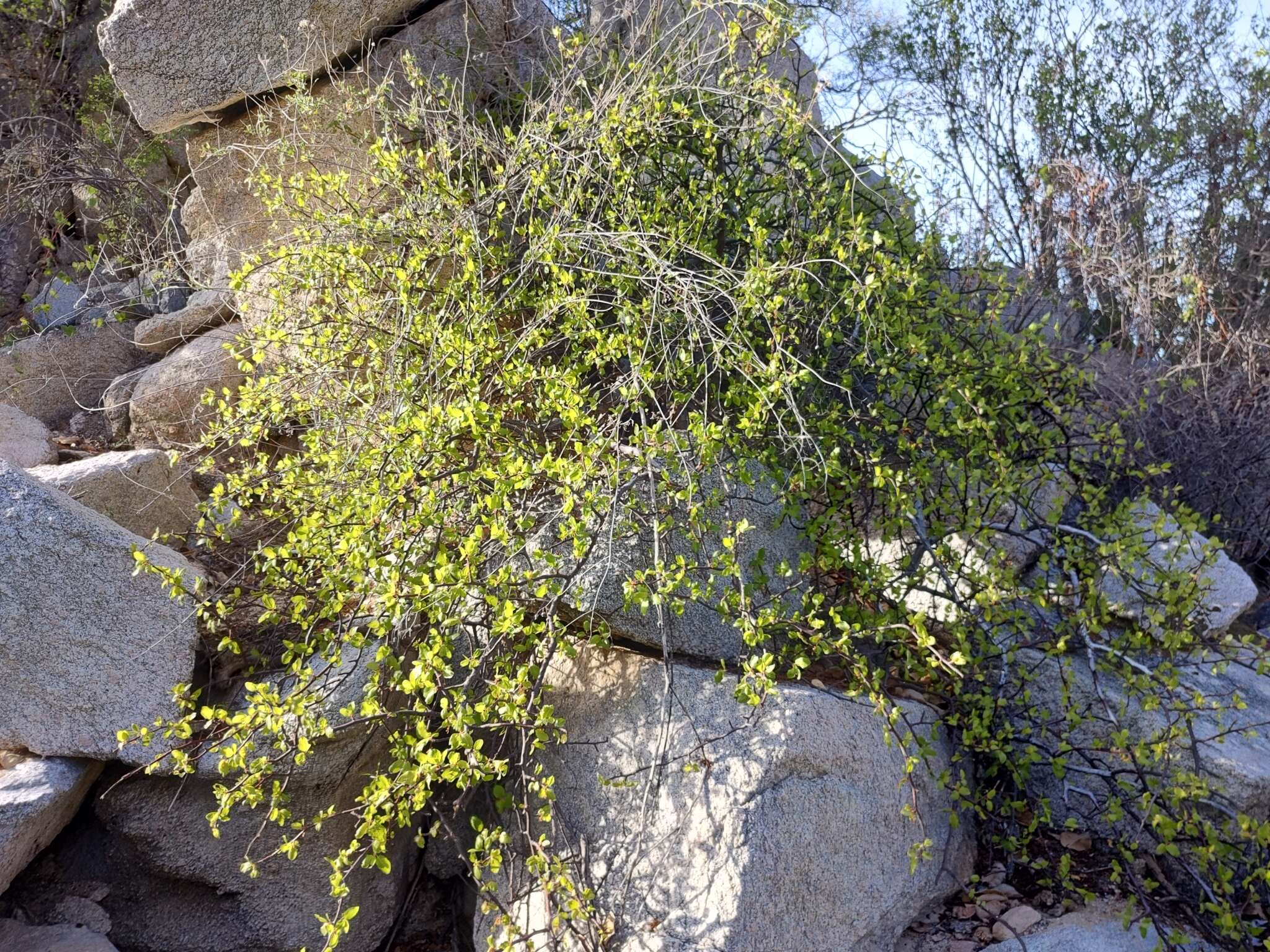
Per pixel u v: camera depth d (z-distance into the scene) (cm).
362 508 300
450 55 464
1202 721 362
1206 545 412
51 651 298
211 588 342
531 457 324
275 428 387
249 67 451
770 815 291
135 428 459
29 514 297
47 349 518
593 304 361
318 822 279
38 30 696
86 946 291
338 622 311
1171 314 557
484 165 396
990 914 328
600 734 325
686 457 306
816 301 372
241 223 473
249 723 270
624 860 302
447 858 352
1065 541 383
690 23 448
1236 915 296
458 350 325
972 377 365
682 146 388
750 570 350
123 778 290
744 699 282
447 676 273
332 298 379
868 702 330
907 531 402
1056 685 370
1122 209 573
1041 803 340
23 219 638
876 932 307
